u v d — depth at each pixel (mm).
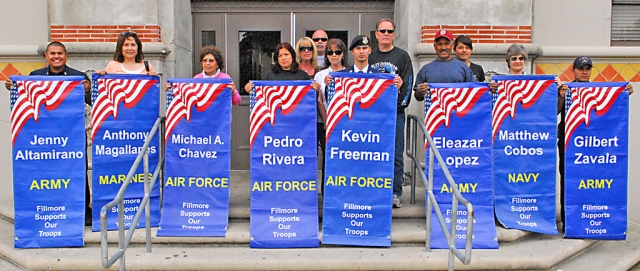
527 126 5297
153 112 5293
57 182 5133
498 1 6758
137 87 5230
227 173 5215
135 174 5289
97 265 4777
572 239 5387
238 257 4848
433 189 5176
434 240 5094
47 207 5129
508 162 5332
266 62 7797
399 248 5098
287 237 5102
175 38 6910
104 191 5219
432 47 6629
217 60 5574
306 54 6098
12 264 5039
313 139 5156
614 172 5328
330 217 5109
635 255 5391
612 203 5340
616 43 7422
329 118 5074
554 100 5277
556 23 7203
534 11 7176
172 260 4777
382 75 5020
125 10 6758
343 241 5090
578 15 7215
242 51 7789
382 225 5094
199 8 7719
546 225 5355
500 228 5312
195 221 5180
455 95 5137
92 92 5160
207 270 4770
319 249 5070
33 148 5094
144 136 5281
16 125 5074
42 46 6793
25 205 5105
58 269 4793
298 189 5164
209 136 5199
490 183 5188
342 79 5043
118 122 5211
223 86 5172
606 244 5727
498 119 5297
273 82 5109
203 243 5145
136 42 5465
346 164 5090
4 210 6164
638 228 6406
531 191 5352
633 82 7176
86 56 6766
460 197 4426
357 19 7762
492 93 5270
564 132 5441
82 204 5168
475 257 4852
